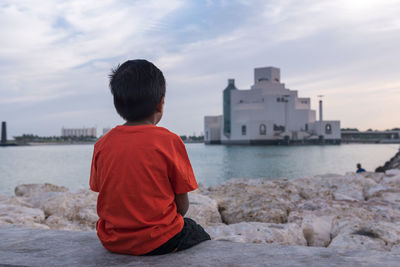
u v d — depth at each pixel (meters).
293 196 7.74
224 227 4.27
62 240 1.97
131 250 1.62
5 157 103.12
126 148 1.54
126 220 1.56
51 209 6.04
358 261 1.46
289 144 198.00
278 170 51.81
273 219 5.68
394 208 6.49
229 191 7.26
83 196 7.23
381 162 66.81
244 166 59.72
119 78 1.58
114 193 1.55
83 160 84.50
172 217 1.63
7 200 6.80
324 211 5.88
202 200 6.20
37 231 2.18
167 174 1.56
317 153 110.19
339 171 49.72
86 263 1.57
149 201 1.54
